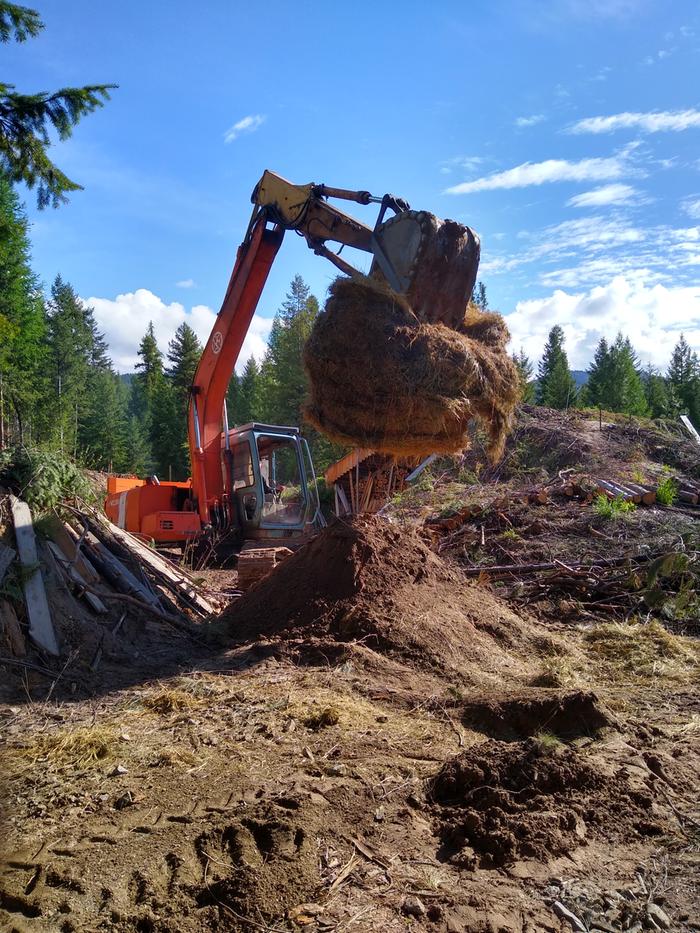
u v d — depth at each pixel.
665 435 19.53
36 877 3.19
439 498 15.23
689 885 3.23
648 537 10.68
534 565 10.14
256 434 14.80
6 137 8.48
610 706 5.55
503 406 7.43
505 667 6.64
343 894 3.13
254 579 10.28
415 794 3.99
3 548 6.61
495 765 4.09
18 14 7.95
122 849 3.41
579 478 13.30
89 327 78.81
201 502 13.99
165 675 6.16
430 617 7.03
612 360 51.78
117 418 58.91
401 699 5.60
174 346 58.66
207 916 2.97
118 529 9.04
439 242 7.55
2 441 10.70
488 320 7.88
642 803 3.93
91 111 8.55
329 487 23.58
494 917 2.99
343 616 6.95
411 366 6.93
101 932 2.87
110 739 4.69
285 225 10.65
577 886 3.21
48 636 6.18
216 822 3.62
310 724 5.01
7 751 4.59
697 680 6.50
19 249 30.28
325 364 7.17
